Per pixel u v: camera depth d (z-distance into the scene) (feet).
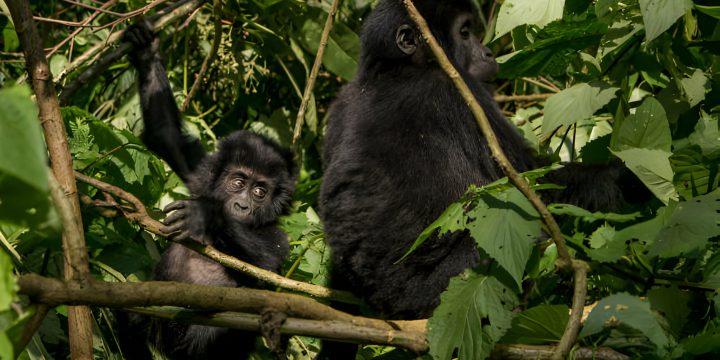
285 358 10.59
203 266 15.75
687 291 11.74
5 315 8.48
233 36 20.71
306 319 11.18
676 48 16.29
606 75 17.29
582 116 15.34
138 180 16.35
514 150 14.83
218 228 14.84
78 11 20.51
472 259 13.70
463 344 10.61
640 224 11.43
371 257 13.91
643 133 13.93
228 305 10.42
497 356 11.16
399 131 14.28
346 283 14.97
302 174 21.07
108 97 20.47
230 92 20.89
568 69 18.51
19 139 4.97
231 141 17.78
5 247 12.49
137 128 19.42
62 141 11.17
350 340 10.72
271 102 21.65
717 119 13.78
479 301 10.83
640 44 16.76
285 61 21.40
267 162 17.48
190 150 17.60
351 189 14.07
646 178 13.21
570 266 10.52
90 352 11.07
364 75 15.42
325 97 21.95
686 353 10.83
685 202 11.21
